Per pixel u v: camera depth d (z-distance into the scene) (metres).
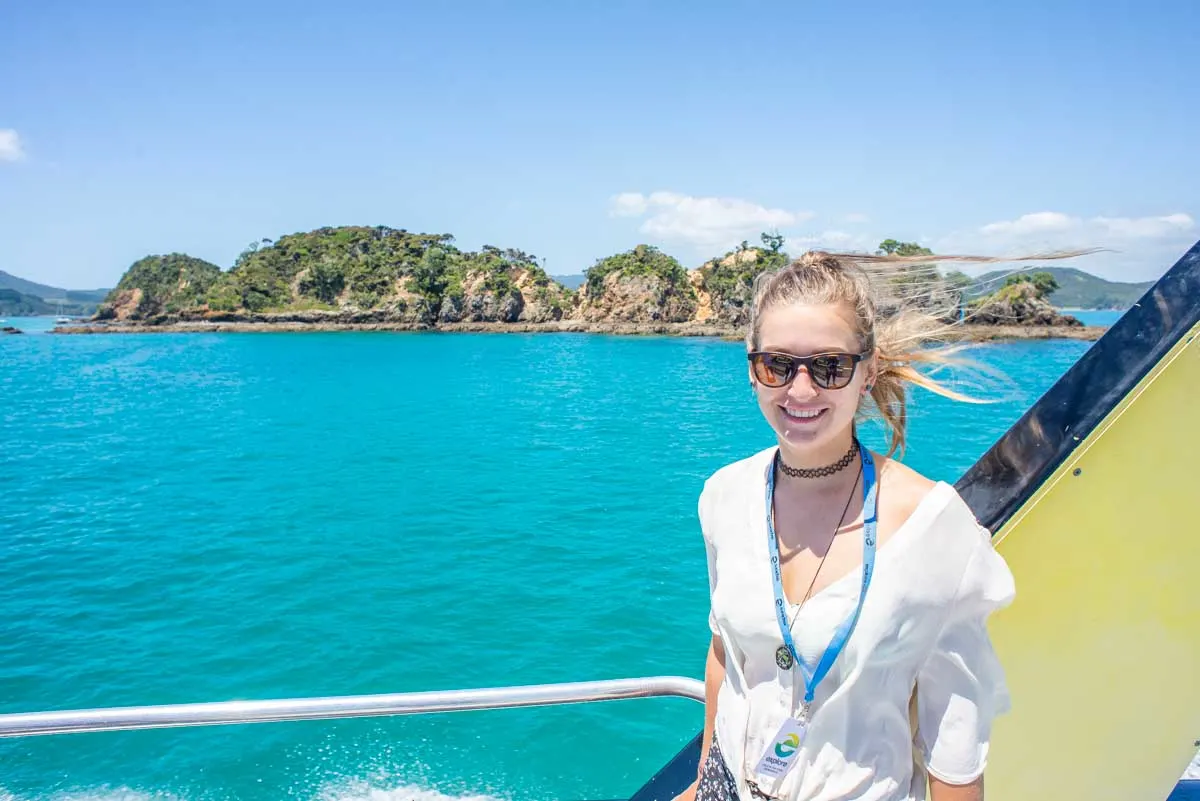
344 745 6.53
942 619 1.31
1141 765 1.70
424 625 9.30
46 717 1.97
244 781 6.04
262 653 8.63
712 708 1.73
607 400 36.72
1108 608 1.64
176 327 143.12
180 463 20.92
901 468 1.40
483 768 6.24
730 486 1.57
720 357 71.38
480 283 133.38
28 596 10.54
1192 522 1.59
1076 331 80.50
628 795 5.96
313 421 29.55
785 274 1.48
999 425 23.05
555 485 17.59
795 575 1.43
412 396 38.81
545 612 9.65
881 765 1.35
